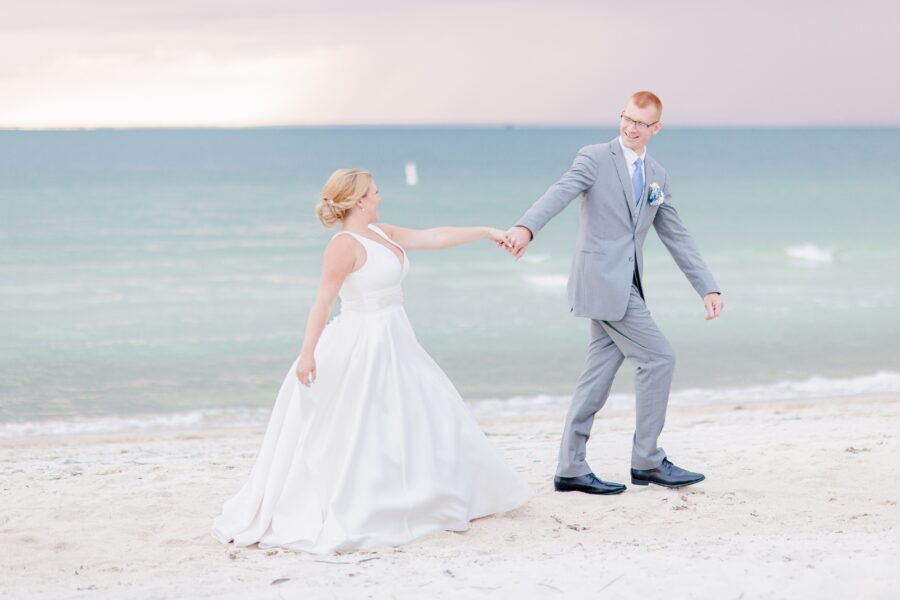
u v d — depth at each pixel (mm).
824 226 31469
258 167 67438
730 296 17938
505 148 111125
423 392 4500
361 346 4438
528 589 3230
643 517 4738
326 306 4355
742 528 4531
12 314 16375
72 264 21797
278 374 12367
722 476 5711
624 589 3199
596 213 5074
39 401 10898
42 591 3564
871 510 4852
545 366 12633
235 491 5602
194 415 10336
